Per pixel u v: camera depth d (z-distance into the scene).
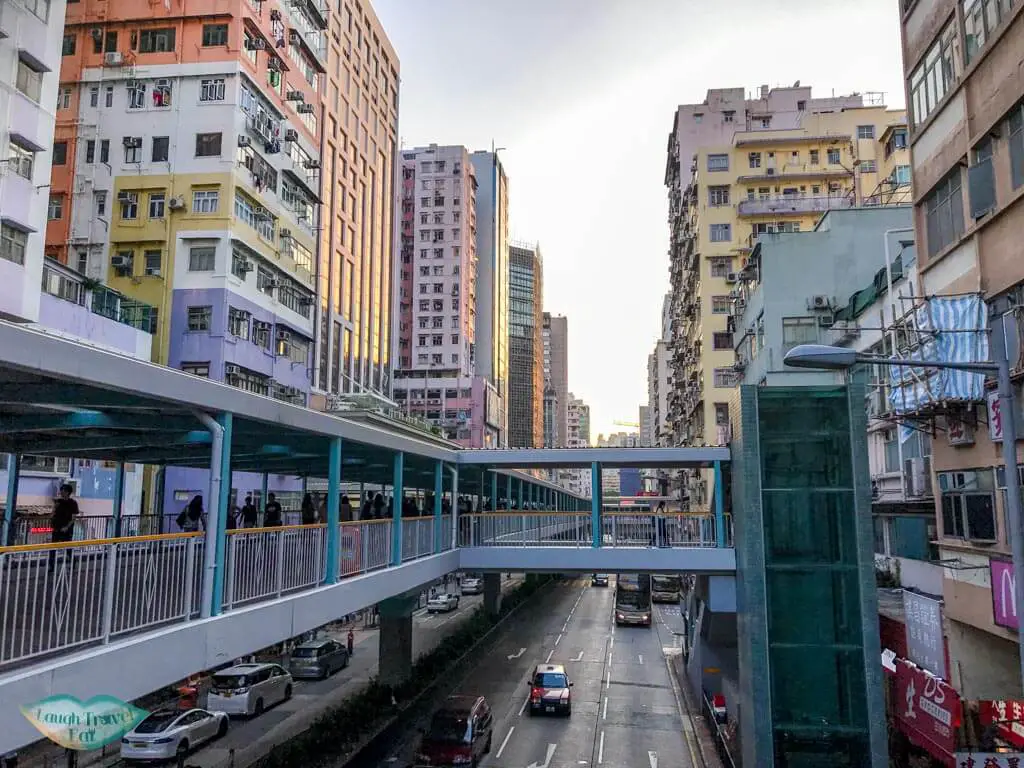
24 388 8.66
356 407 39.31
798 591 15.52
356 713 19.78
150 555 8.44
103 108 33.41
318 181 42.75
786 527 15.79
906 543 20.88
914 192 16.98
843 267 28.12
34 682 6.50
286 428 12.02
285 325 36.91
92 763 17.72
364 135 53.56
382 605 23.88
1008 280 13.16
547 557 20.59
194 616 9.20
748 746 15.53
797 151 47.69
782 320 28.16
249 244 33.38
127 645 7.67
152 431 12.02
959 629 15.41
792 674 15.20
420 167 89.69
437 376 86.00
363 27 53.34
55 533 10.12
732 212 47.03
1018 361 12.72
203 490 31.52
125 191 32.66
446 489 29.58
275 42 36.22
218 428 9.48
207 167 32.44
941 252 15.70
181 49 33.41
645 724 22.98
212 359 31.12
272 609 10.59
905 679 15.13
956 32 14.95
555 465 21.89
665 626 41.31
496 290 100.81
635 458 20.92
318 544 12.52
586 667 30.83
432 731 18.22
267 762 16.03
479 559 20.92
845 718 14.91
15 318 21.06
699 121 54.69
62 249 32.47
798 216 45.97
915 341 14.98
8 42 20.98
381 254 57.47
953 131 15.13
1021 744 12.49
